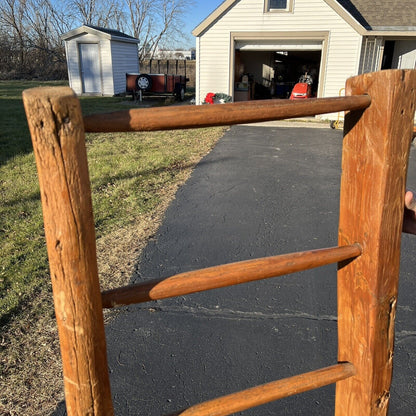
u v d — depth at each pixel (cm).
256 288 312
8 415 198
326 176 641
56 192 76
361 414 118
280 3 1251
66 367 88
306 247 387
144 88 1670
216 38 1293
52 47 3016
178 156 748
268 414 201
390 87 94
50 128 73
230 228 429
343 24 1227
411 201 130
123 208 478
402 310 284
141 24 3506
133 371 229
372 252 106
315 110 94
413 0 1413
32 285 308
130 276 328
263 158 761
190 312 282
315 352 244
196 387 218
